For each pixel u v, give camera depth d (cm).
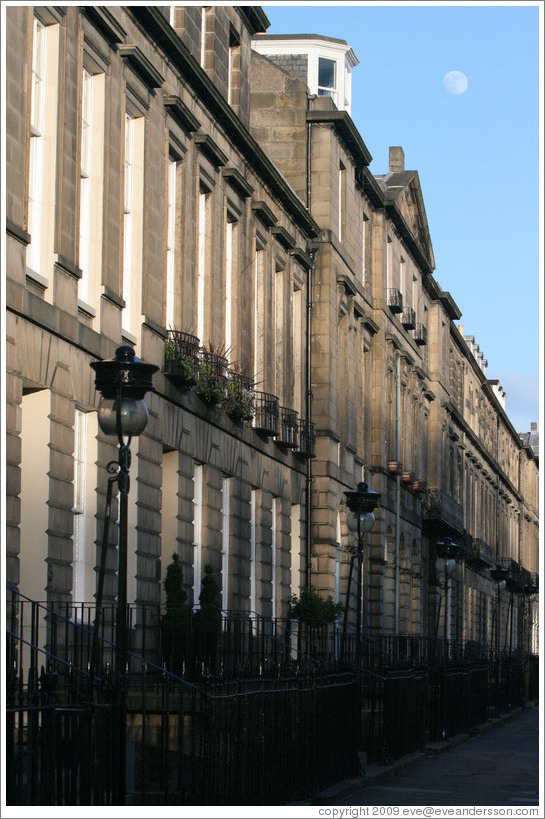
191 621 2184
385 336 5003
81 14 2172
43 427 2017
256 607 3362
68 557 2077
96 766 1466
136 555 2448
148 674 2217
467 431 7525
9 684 1407
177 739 1891
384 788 2406
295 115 4122
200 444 2872
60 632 1992
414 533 5703
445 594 4766
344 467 4284
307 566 3897
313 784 2091
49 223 2045
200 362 2786
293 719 1997
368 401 4834
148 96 2550
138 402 1470
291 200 3675
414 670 3272
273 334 3591
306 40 5125
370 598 4747
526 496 12169
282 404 3688
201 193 2991
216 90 2925
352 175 4462
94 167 2281
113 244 2339
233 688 1838
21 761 1330
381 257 4919
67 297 2094
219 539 3012
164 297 2650
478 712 4672
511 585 9244
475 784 2531
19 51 1892
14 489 1864
